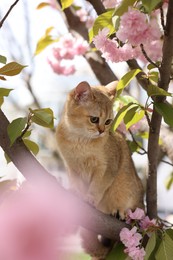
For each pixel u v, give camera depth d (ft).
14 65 4.16
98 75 5.76
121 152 5.25
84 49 5.88
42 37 5.78
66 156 5.32
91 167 5.26
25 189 4.00
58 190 4.26
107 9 4.91
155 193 4.82
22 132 4.26
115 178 5.20
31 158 4.29
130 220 4.65
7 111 8.11
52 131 7.33
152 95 4.42
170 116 4.37
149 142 4.66
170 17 4.25
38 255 2.36
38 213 2.50
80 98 5.29
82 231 4.84
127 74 4.49
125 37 4.35
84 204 4.38
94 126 5.19
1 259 2.34
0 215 2.44
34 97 7.11
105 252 4.91
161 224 4.57
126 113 4.53
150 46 4.68
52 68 6.39
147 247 4.37
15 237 2.37
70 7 5.95
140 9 4.39
